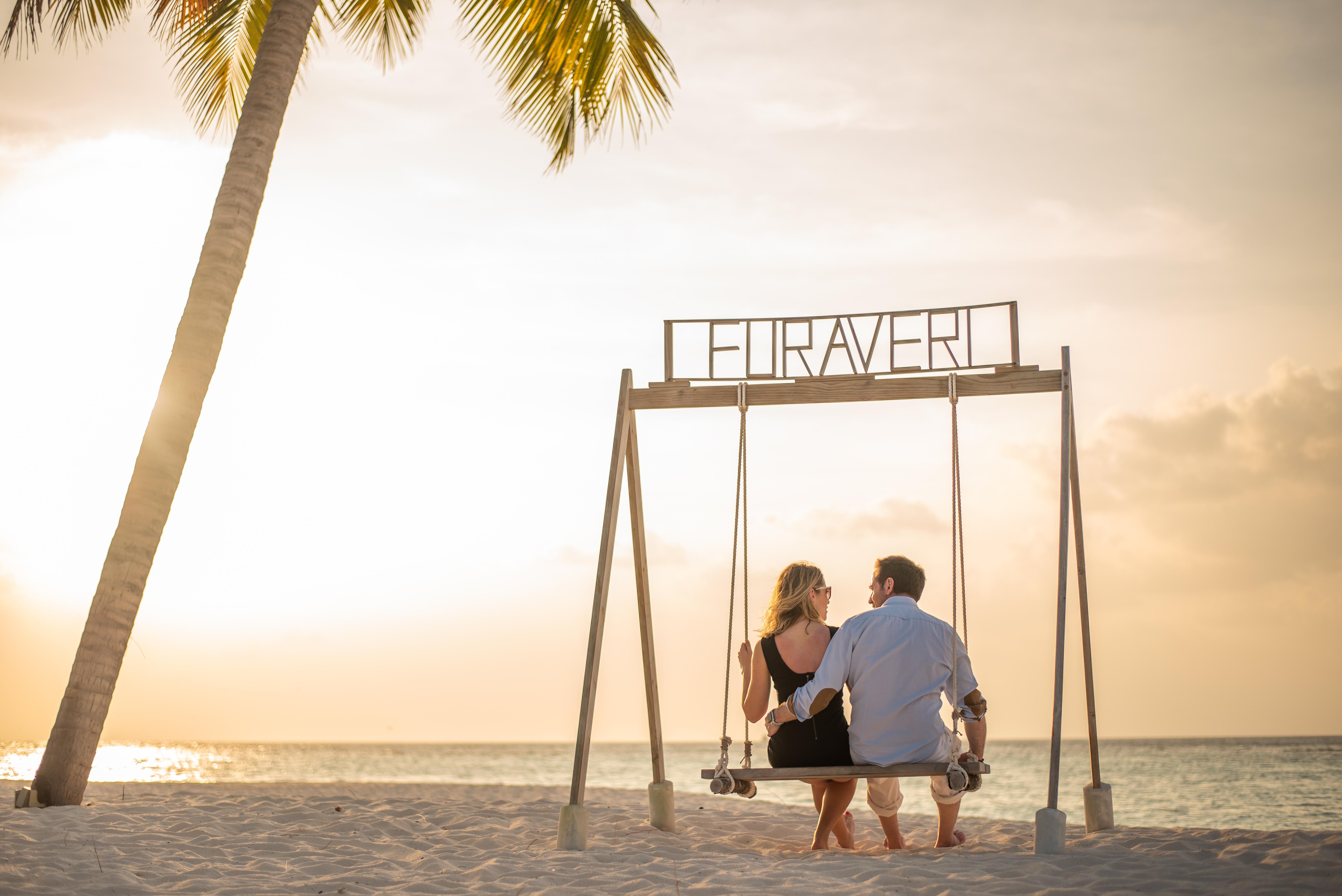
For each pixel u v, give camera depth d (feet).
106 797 20.76
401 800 20.38
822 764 14.16
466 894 10.80
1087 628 16.30
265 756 255.29
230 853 13.53
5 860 11.96
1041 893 10.20
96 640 17.25
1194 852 13.04
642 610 17.83
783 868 12.17
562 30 23.29
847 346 15.90
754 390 15.85
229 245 19.04
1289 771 110.83
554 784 104.17
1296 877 10.69
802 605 14.64
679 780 110.73
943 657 13.78
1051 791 13.12
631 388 16.29
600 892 10.85
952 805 14.65
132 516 17.83
